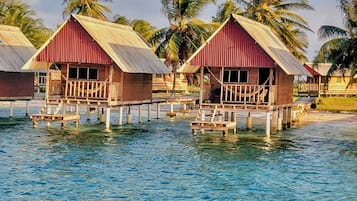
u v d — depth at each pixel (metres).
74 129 34.62
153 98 48.44
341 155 27.47
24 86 42.75
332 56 51.41
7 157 24.70
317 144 31.14
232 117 38.66
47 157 24.95
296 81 78.44
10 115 42.31
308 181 21.47
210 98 34.84
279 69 34.19
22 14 73.94
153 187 19.89
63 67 35.88
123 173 22.05
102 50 33.53
